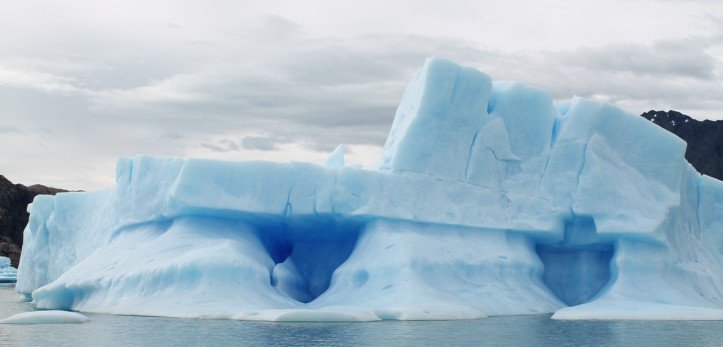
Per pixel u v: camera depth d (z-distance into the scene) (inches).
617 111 1740.9
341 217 1635.1
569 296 1722.4
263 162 1637.6
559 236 1700.3
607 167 1697.8
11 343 1129.4
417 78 1796.3
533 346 1110.4
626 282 1632.6
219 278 1456.7
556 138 1742.1
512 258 1635.1
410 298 1428.4
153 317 1406.3
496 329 1280.8
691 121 4500.5
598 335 1229.1
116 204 1833.2
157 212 1704.0
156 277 1481.3
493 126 1716.3
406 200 1621.6
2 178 4950.8
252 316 1360.7
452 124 1689.2
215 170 1610.5
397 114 1871.3
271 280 1587.1
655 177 1729.8
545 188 1710.1
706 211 1902.1
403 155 1662.2
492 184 1702.8
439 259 1545.3
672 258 1690.5
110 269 1593.3
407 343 1115.3
